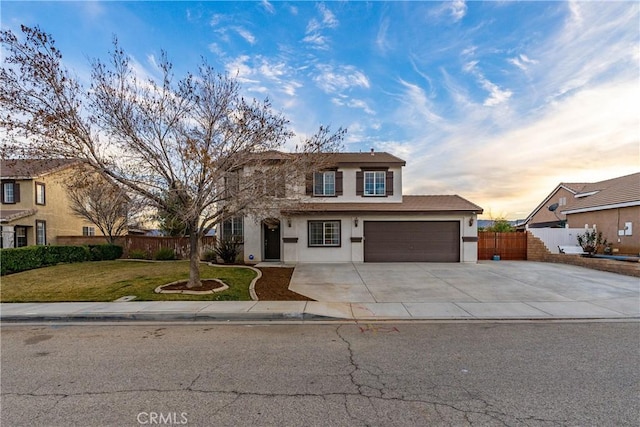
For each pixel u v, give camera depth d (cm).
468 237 1596
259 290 944
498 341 543
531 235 1730
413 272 1293
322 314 702
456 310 754
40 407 328
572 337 564
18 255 1296
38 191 2097
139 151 798
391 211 1573
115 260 1734
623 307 783
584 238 1703
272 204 925
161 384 381
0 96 689
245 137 845
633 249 1531
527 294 924
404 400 340
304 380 391
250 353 487
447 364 441
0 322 679
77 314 696
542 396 349
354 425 293
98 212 1798
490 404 332
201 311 714
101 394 356
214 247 1619
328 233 1617
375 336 573
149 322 675
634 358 462
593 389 365
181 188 822
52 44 735
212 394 355
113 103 772
